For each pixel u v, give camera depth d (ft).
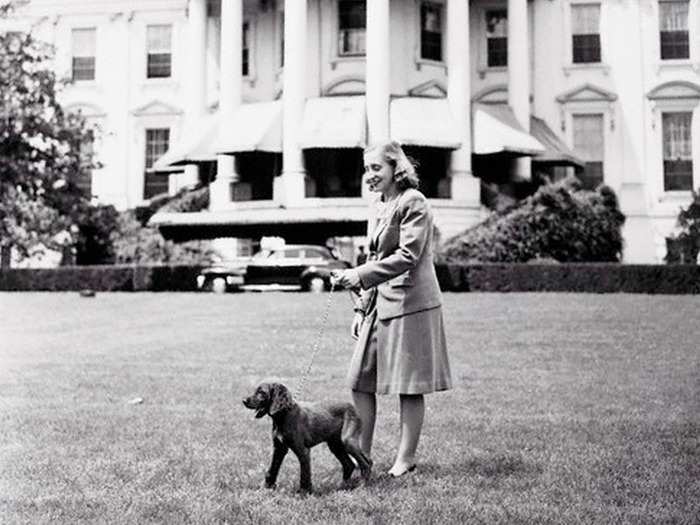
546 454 23.72
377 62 99.45
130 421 28.71
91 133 99.86
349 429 20.71
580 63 120.37
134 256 98.73
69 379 38.17
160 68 129.80
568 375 38.73
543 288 82.74
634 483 20.68
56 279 90.84
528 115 109.81
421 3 111.45
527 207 92.79
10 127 92.43
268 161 108.68
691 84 118.11
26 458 23.49
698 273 79.46
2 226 91.86
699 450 24.13
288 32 102.73
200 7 117.60
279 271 88.74
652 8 119.44
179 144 115.34
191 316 63.93
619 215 98.94
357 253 93.86
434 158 105.60
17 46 97.45
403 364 21.44
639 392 34.42
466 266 84.02
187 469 22.31
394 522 17.63
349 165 105.50
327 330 55.16
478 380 37.50
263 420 28.94
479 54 119.75
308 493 19.86
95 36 131.03
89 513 18.62
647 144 118.93
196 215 99.55
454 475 21.53
